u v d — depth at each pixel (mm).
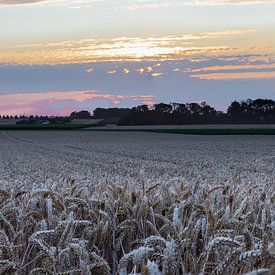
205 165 33562
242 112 144125
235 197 6852
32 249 5137
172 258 3531
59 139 93250
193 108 148875
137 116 152500
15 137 103938
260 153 48719
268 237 4828
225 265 3693
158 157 44344
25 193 6816
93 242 5066
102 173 26062
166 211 6160
